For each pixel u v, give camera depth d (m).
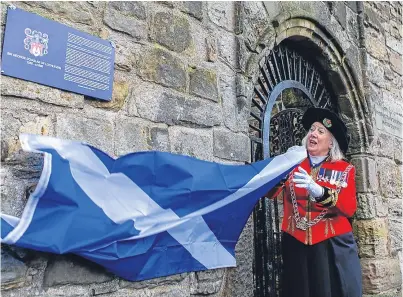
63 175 1.70
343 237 2.49
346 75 3.94
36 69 1.86
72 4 2.04
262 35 3.02
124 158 1.95
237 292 2.50
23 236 1.59
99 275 1.93
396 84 4.74
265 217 3.02
